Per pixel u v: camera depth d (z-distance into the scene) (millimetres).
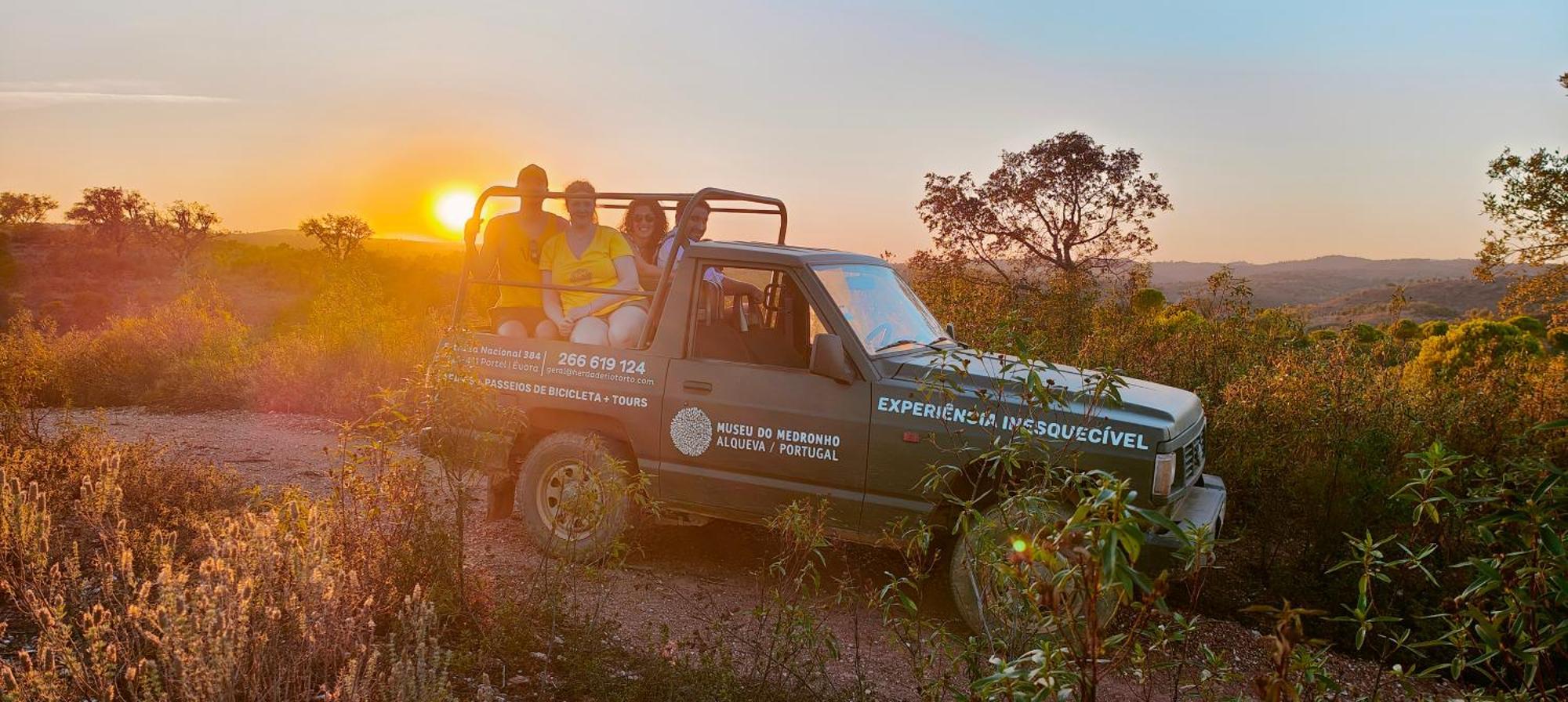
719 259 5637
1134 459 4730
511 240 6422
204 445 8578
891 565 6074
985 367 5312
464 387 4727
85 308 75938
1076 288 14078
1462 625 2805
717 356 5793
